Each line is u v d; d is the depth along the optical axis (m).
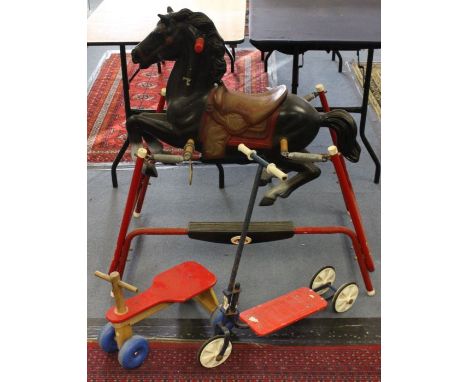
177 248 2.34
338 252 2.31
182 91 1.91
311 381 1.78
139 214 2.50
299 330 1.95
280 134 1.90
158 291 1.82
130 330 1.78
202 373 1.81
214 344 1.76
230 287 1.74
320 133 3.15
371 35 2.30
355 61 3.98
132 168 2.86
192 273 1.91
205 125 1.91
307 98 2.21
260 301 2.06
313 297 1.88
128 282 2.16
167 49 1.85
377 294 2.09
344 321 1.98
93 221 2.49
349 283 1.96
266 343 1.91
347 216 2.51
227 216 2.52
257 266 2.23
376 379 1.78
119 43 2.26
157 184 2.75
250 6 2.66
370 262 2.10
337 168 1.86
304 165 2.03
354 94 3.55
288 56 4.06
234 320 1.81
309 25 2.42
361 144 3.04
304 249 2.32
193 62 1.85
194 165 2.89
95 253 2.31
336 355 1.86
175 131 1.96
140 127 2.05
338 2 2.72
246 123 1.88
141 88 3.64
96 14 2.56
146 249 2.33
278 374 1.80
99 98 3.51
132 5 2.67
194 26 1.82
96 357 1.87
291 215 2.52
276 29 2.37
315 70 3.87
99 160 2.93
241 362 1.84
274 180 2.76
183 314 2.03
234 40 2.27
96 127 3.20
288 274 2.19
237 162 2.03
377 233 2.40
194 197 2.66
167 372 1.81
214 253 2.31
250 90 3.57
